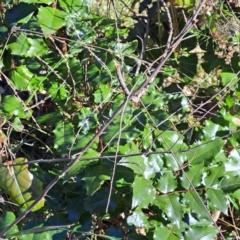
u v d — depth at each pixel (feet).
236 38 2.70
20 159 2.20
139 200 2.03
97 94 2.37
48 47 2.58
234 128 2.49
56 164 2.81
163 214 2.21
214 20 2.68
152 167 2.11
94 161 2.10
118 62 2.49
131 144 2.12
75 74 2.48
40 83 2.49
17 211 2.34
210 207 2.17
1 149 2.36
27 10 2.32
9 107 2.36
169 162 2.15
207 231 2.16
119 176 2.15
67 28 2.43
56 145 2.25
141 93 2.04
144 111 2.29
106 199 2.17
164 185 2.14
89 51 2.47
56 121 2.38
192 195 2.16
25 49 2.37
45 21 2.30
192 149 2.06
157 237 2.12
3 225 2.09
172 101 2.55
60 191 2.30
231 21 2.66
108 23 2.54
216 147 2.22
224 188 2.22
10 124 2.40
